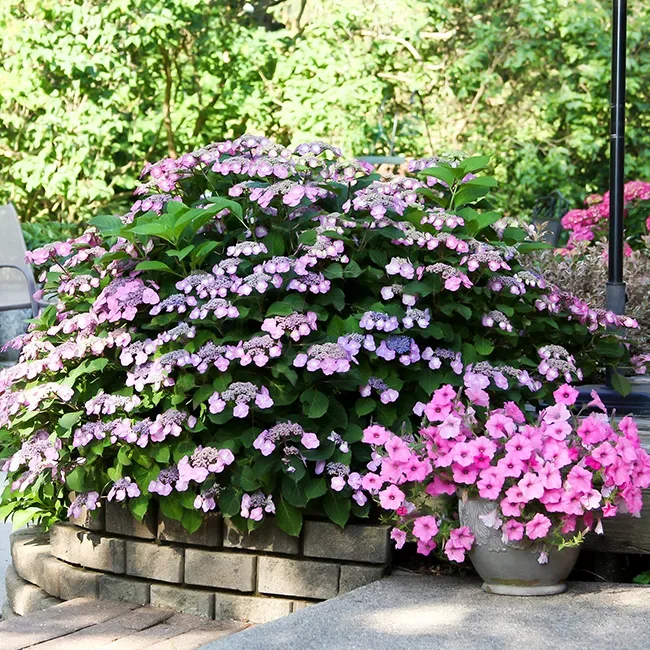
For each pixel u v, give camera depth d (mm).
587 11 10438
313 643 2016
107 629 2439
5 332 6727
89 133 9164
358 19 9914
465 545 2301
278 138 10578
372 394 2723
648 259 5160
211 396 2521
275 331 2482
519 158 10953
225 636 2299
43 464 2674
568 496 2213
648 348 4316
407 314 2639
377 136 10086
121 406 2643
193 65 9891
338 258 2666
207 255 2781
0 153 9656
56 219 10195
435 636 2029
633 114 11102
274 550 2543
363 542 2492
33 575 2902
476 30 10570
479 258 2693
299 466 2443
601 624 2090
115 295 2645
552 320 2916
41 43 8875
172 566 2611
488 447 2266
